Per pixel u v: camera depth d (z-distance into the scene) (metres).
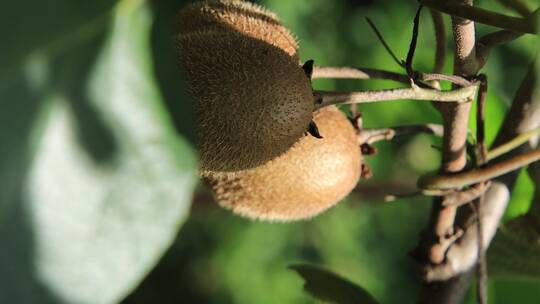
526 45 0.87
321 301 0.50
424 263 0.50
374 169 1.14
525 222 0.53
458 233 0.49
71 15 0.31
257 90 0.43
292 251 1.31
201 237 1.33
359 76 0.47
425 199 1.28
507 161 0.45
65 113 0.31
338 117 0.50
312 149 0.48
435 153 1.17
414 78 0.44
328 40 1.29
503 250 0.54
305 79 0.44
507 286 0.60
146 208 0.31
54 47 0.31
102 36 0.31
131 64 0.31
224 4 0.45
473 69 0.44
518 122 0.49
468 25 0.43
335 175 0.49
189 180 0.31
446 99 0.44
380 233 1.29
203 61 0.43
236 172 0.46
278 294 1.29
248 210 0.50
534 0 0.45
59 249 0.31
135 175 0.31
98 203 0.31
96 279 0.31
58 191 0.31
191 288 1.32
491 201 0.50
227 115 0.43
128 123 0.31
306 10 1.29
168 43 0.31
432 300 0.50
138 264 0.31
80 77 0.31
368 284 1.28
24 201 0.30
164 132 0.31
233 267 1.31
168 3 0.31
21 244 0.30
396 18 1.25
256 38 0.44
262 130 0.43
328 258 1.29
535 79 0.48
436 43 0.48
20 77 0.30
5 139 0.30
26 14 0.30
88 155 0.31
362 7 1.30
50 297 0.31
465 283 0.50
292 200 0.49
